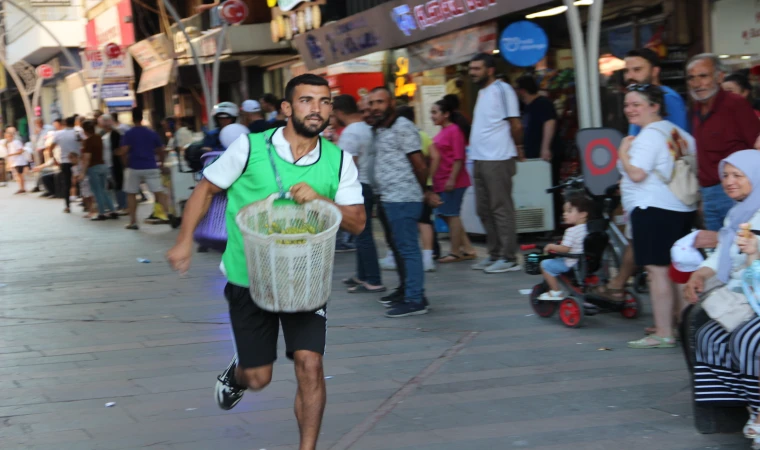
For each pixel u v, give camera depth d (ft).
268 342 13.55
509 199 31.27
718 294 14.30
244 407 17.38
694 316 15.05
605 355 20.13
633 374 18.54
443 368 19.77
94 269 37.11
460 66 48.44
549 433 15.35
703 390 14.82
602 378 18.39
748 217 14.70
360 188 13.65
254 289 12.36
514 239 31.58
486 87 31.17
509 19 42.78
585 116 29.40
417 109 52.65
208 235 16.62
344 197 13.46
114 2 114.11
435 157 32.86
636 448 14.52
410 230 24.94
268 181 13.09
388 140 24.70
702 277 15.06
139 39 109.09
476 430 15.64
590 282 23.43
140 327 25.18
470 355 20.76
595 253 22.84
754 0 33.91
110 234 50.67
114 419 16.90
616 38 39.81
